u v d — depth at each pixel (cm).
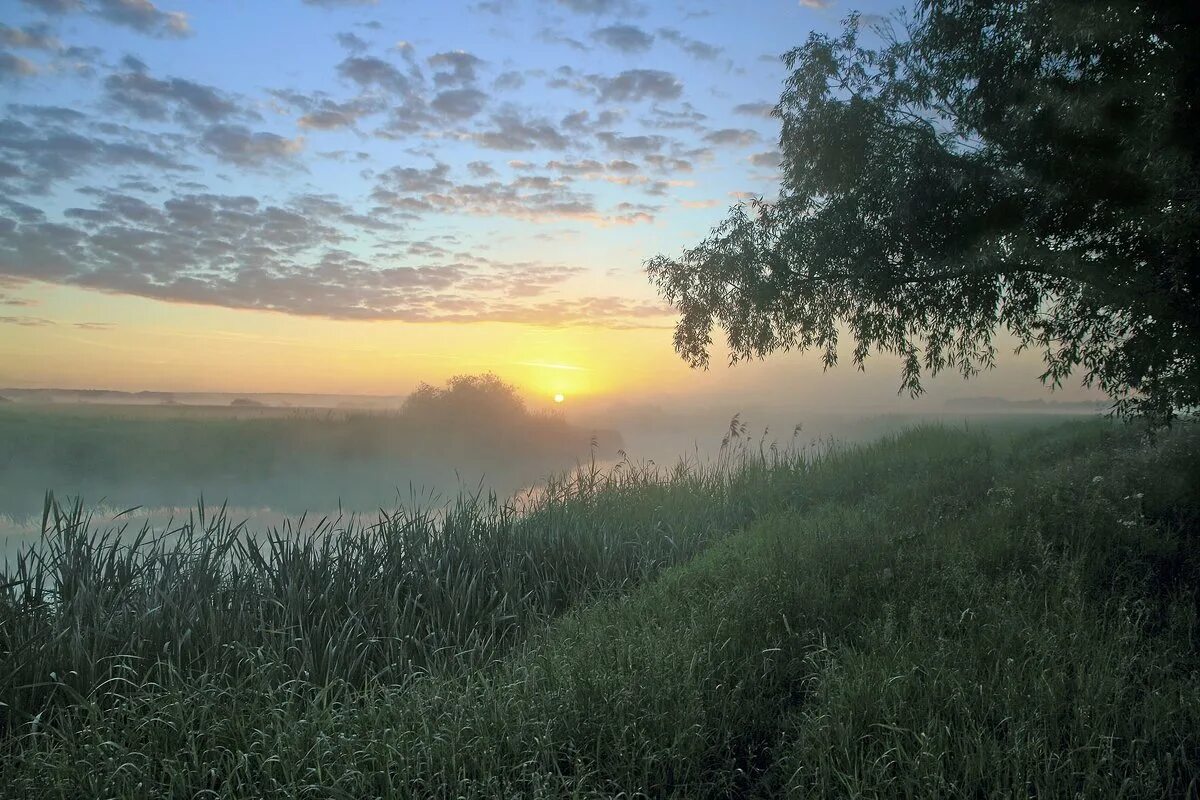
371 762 441
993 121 906
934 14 925
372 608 702
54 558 650
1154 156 708
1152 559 695
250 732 478
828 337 1091
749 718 496
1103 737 412
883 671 482
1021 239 852
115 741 465
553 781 413
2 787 411
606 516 1072
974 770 402
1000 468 1182
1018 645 535
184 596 648
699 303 1146
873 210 952
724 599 643
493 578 794
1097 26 755
